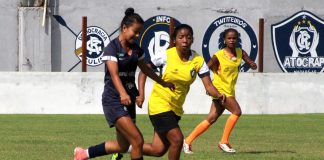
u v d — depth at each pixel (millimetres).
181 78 18750
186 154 25016
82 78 45438
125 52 17516
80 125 37469
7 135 31828
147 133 33500
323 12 61750
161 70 19000
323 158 24109
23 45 58656
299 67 61562
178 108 18922
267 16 61062
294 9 61406
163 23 59531
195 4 60156
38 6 58750
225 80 25344
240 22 60750
